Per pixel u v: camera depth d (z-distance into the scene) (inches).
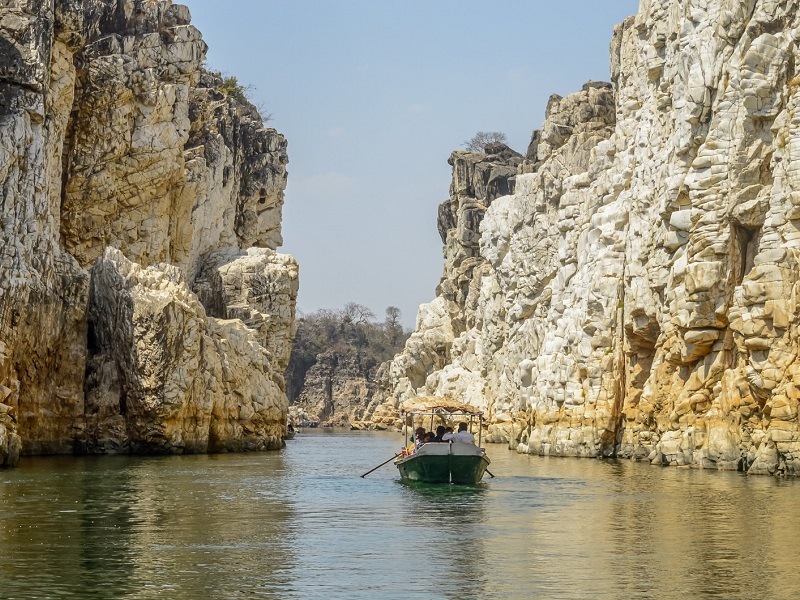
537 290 2854.3
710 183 1697.8
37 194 1956.2
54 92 2267.5
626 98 2274.9
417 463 1493.6
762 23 1633.9
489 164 4763.8
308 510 1193.4
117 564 844.6
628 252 2070.6
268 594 746.8
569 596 737.0
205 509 1190.9
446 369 4087.1
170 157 2694.4
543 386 2432.3
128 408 2085.4
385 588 764.6
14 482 1450.5
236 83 4141.2
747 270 1675.7
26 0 2026.3
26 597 733.3
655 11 2011.6
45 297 1956.2
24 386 1936.5
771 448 1513.3
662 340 1887.3
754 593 741.9
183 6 2817.4
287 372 7721.5
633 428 2062.0
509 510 1187.9
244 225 3671.3
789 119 1555.1
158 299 2073.1
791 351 1494.8
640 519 1094.4
